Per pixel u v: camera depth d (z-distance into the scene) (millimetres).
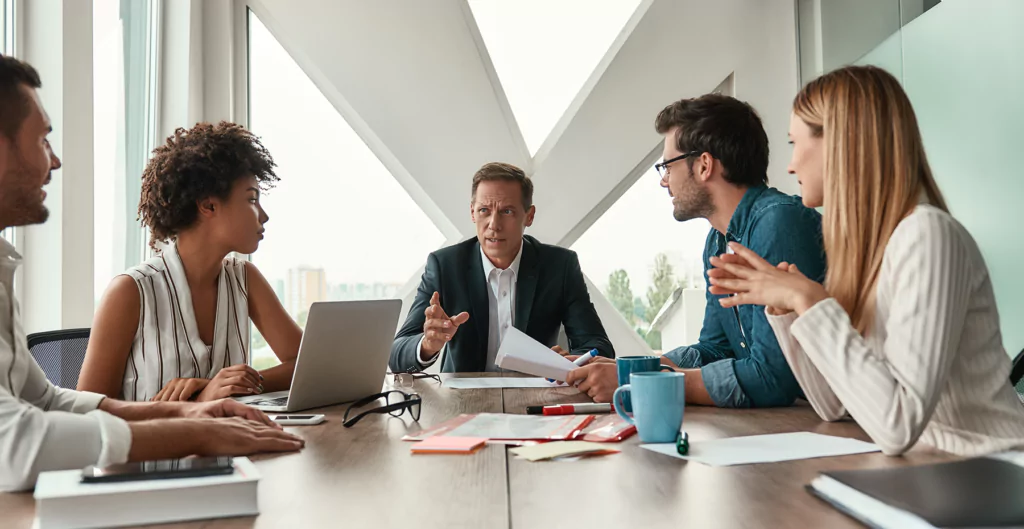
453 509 747
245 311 1879
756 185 1752
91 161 2355
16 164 1011
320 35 3566
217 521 716
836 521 680
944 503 617
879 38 3045
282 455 1000
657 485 826
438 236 3744
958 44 2557
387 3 3576
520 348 1592
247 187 1785
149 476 730
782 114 3600
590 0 3707
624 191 3703
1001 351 1053
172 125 3307
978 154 2482
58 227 2250
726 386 1375
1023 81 2232
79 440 840
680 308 3832
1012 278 2346
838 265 1124
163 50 3311
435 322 1932
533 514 729
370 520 715
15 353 1067
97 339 1647
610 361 1594
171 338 1707
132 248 3094
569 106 3650
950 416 1027
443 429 1157
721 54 3594
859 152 1099
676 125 1785
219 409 1155
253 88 3680
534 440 1078
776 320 1196
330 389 1447
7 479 821
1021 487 663
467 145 3582
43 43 2260
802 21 3590
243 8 3580
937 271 982
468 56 3568
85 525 690
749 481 835
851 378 967
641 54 3584
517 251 2502
